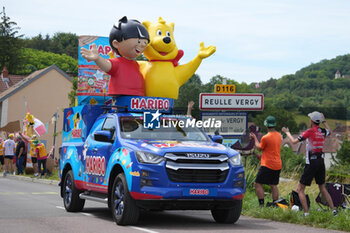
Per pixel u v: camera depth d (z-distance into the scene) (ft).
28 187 64.85
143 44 36.70
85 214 35.94
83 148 35.88
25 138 90.68
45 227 28.73
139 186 28.09
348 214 31.42
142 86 37.24
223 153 29.35
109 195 31.19
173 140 31.99
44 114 183.73
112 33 36.94
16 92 180.75
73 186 36.76
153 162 28.17
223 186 28.81
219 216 31.60
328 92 392.06
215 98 50.96
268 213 33.73
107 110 36.52
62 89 186.50
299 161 56.95
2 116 178.81
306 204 32.78
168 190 27.91
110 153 31.60
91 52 35.22
